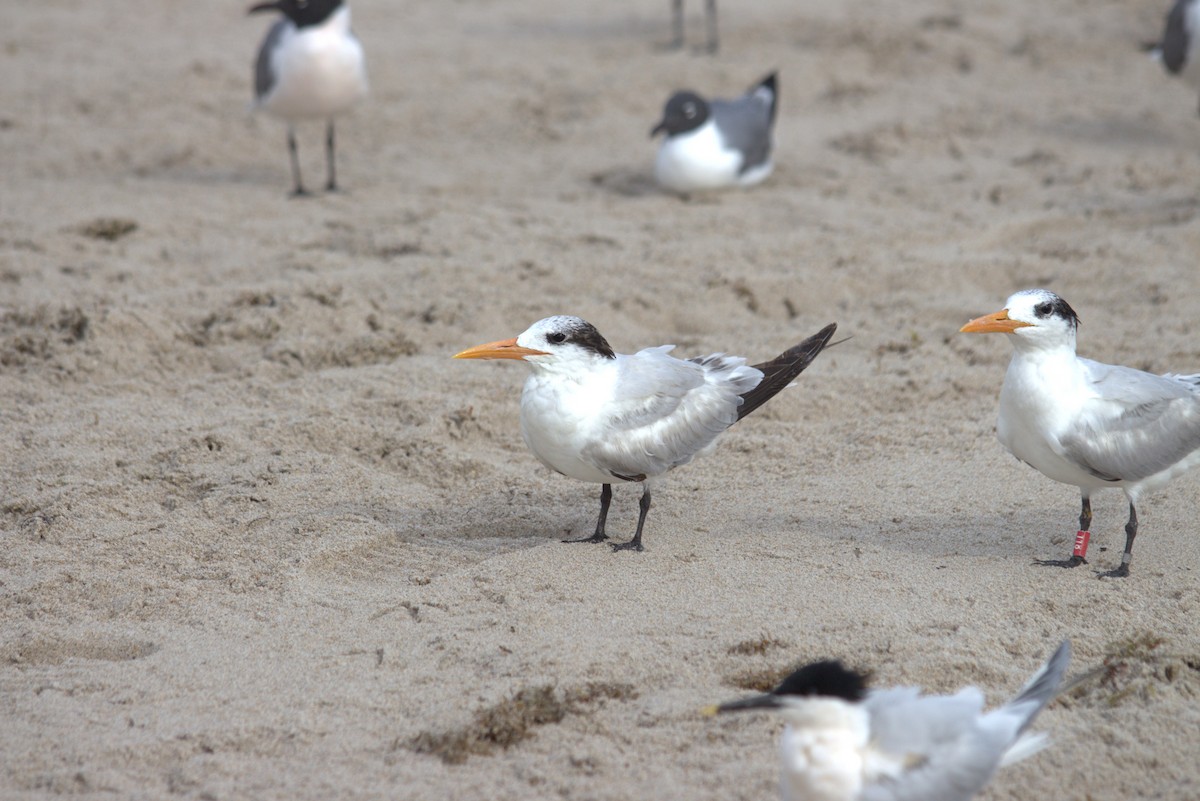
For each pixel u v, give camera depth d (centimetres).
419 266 1631
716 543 1024
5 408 1258
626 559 995
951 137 2217
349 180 2025
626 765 762
